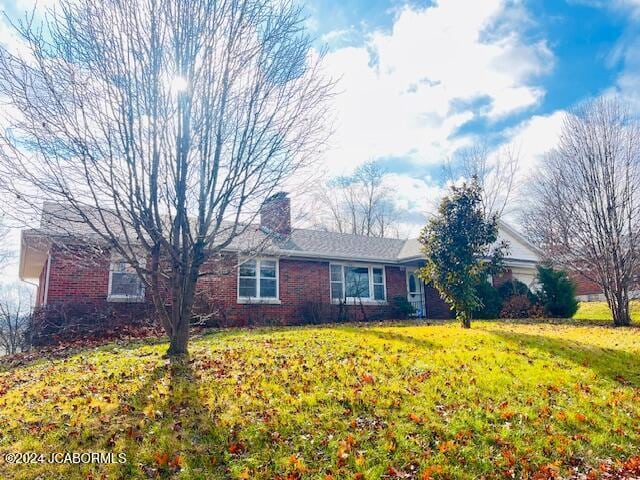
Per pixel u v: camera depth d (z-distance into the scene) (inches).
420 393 233.6
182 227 289.0
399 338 370.0
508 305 722.8
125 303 515.8
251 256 335.0
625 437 205.8
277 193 314.5
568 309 718.5
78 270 501.7
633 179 605.6
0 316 593.6
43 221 283.6
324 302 685.9
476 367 284.0
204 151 287.3
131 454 168.7
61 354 386.3
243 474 157.9
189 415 199.8
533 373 281.1
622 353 351.9
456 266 489.1
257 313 623.5
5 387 268.8
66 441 179.6
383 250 800.9
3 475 157.2
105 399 221.8
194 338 429.4
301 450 174.2
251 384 238.4
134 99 267.6
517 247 900.0
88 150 254.2
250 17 284.0
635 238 592.7
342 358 295.3
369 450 175.2
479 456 178.5
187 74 277.3
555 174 695.7
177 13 271.7
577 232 637.9
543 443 192.5
